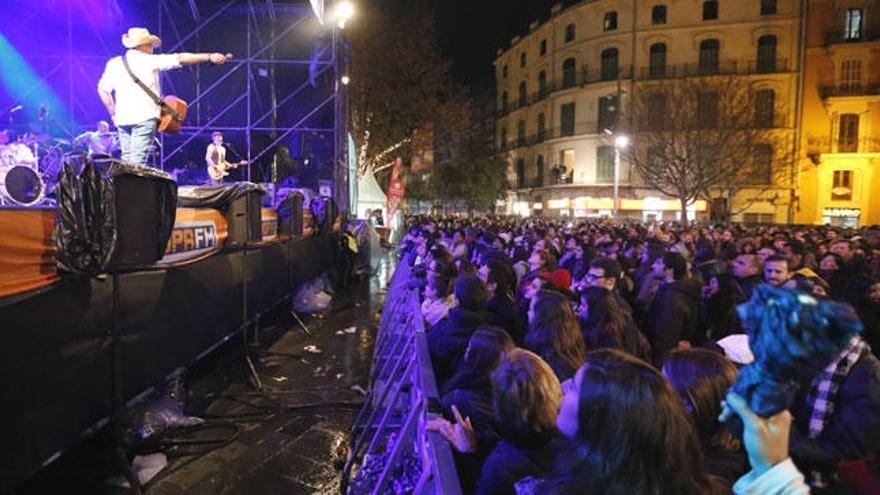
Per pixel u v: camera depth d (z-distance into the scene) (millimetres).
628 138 35562
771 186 38094
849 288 4191
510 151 58125
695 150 31219
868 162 37562
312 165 17219
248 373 6672
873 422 2107
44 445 3254
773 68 39781
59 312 3410
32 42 12711
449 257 5996
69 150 8023
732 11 40750
